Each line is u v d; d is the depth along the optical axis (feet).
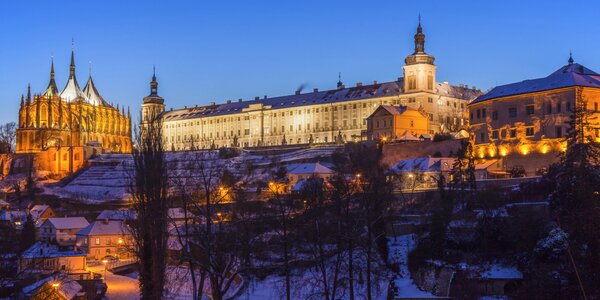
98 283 394.93
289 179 615.16
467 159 481.87
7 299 329.93
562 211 291.38
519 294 270.05
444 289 299.58
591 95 470.39
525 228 307.17
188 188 276.62
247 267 230.27
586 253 253.24
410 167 517.96
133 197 251.60
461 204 395.34
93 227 537.65
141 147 246.68
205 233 226.17
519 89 515.09
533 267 282.36
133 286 407.03
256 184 499.92
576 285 245.86
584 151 296.10
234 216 264.93
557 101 480.23
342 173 490.49
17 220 585.22
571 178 292.81
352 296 262.88
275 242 295.28
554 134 480.23
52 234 560.61
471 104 550.77
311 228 311.88
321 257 259.60
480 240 326.44
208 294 304.71
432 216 361.30
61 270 442.50
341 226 291.79
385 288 312.29
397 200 416.46
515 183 414.41
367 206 289.33
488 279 292.20
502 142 515.50
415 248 339.16
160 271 240.53
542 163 484.74
